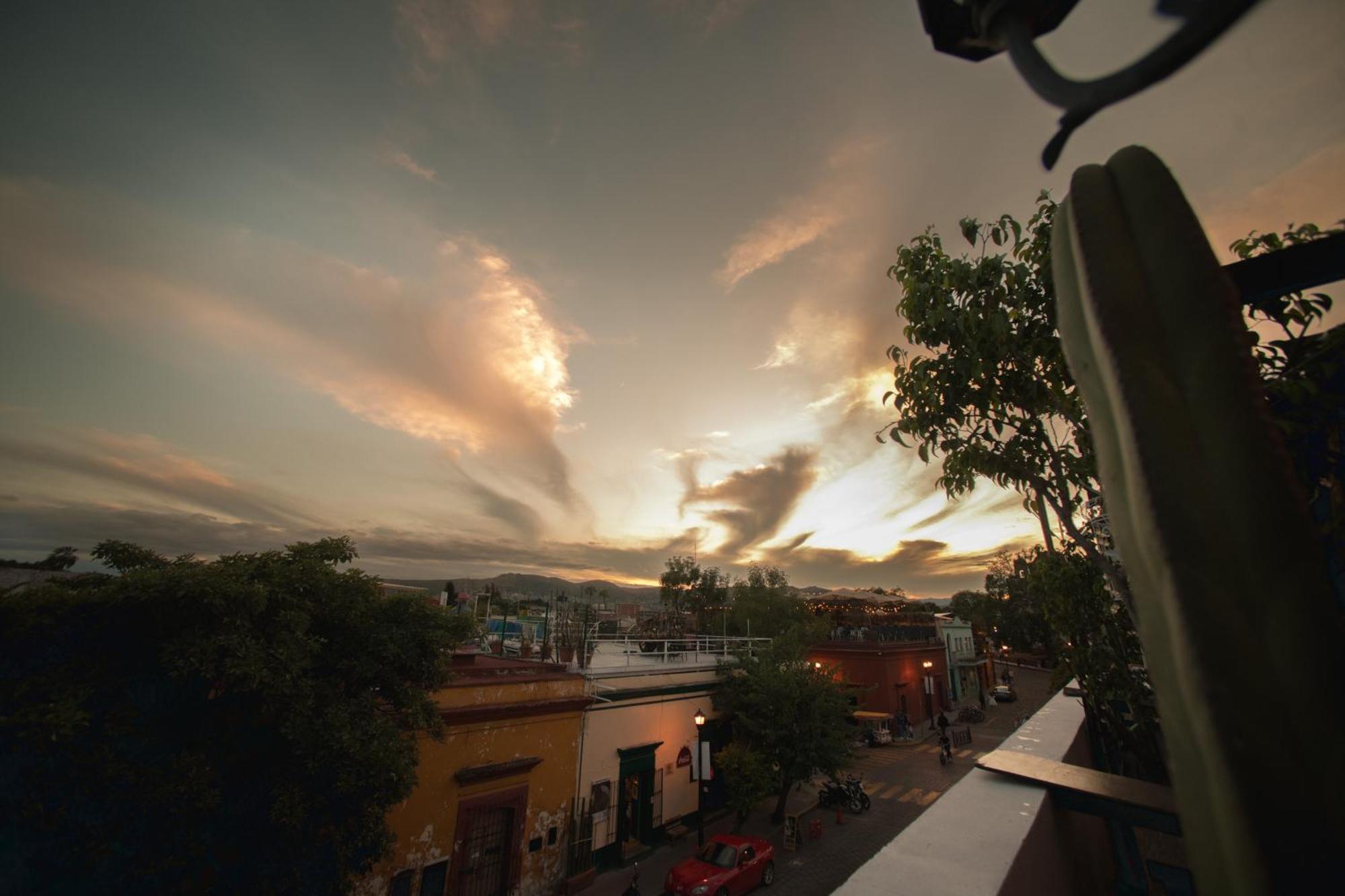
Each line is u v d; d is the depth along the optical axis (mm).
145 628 6000
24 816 5199
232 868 6035
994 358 3461
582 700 12383
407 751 7219
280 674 6160
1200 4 378
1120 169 690
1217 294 562
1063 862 2297
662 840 14055
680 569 34219
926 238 3990
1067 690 4977
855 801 16672
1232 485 476
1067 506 3184
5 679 5363
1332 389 1909
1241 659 417
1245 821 382
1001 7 576
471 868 10086
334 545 7699
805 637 25031
